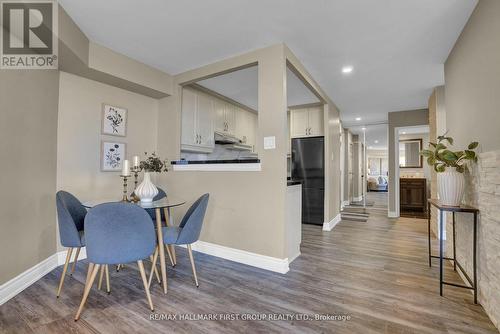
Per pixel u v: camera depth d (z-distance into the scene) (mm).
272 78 2553
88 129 2836
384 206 6969
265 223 2561
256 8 2006
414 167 7004
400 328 1612
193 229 2168
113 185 3078
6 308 1815
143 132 3432
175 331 1579
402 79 3473
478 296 1922
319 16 2098
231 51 2727
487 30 1791
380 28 2262
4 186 1938
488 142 1788
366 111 5344
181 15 2105
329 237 3824
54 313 1756
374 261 2789
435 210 3920
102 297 1977
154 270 2297
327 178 4387
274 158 2516
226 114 4562
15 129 2045
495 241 1663
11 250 1989
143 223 1780
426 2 1917
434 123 3971
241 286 2180
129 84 3006
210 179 2957
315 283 2240
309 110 4828
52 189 2500
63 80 2629
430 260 2648
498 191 1632
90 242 1678
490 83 1758
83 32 2371
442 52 2689
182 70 3277
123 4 1966
